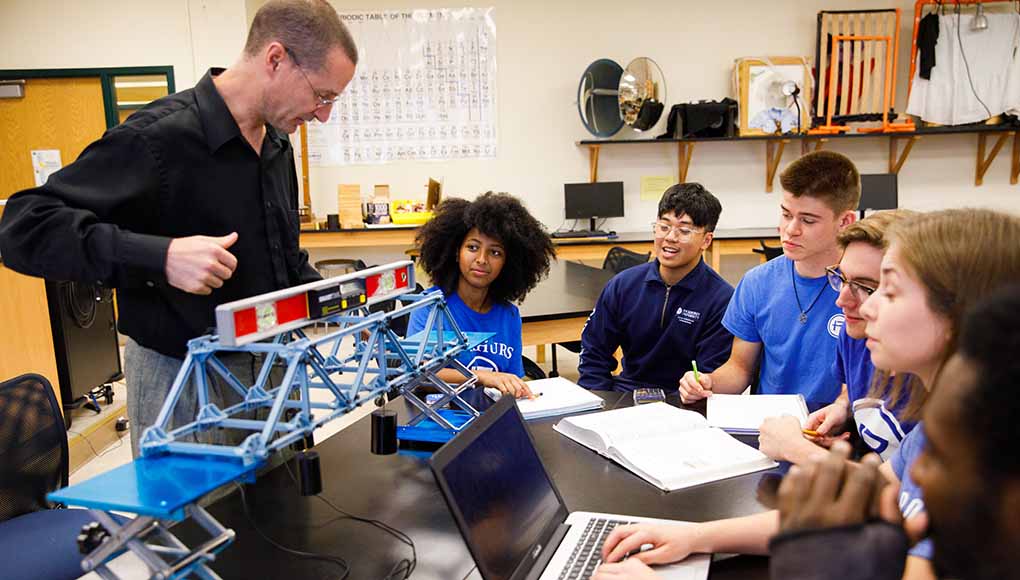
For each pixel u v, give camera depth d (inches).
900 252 31.5
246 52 57.7
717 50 215.0
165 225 57.7
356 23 211.0
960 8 202.2
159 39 198.4
